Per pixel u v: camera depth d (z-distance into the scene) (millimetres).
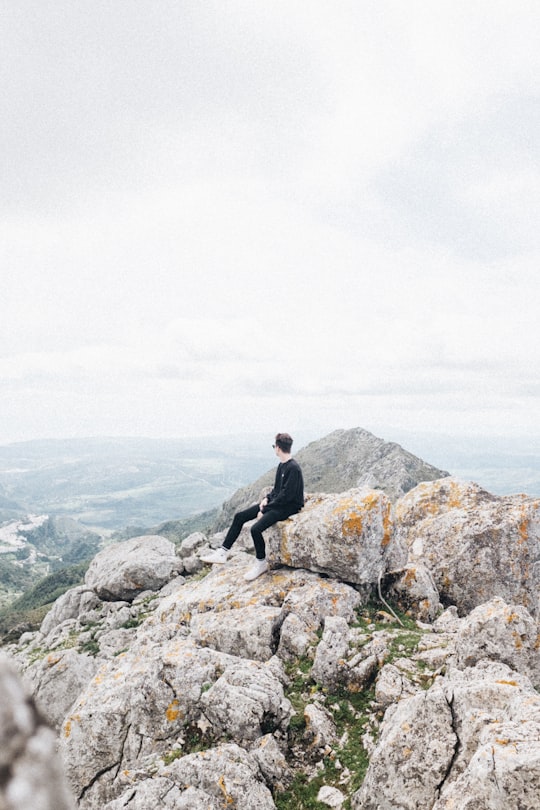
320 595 13977
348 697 10609
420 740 7719
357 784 8383
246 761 8703
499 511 17969
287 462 15906
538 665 10500
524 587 16453
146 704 10438
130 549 29125
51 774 1368
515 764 5773
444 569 17000
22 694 1455
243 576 16844
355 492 16500
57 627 23656
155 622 17000
